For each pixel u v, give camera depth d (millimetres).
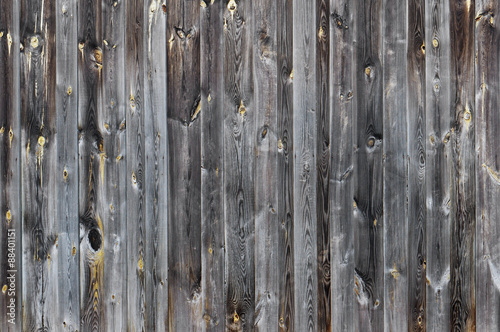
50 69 3918
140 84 3918
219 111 3916
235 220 3918
